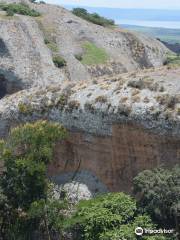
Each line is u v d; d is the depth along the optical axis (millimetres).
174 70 44094
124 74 46000
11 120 47531
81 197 42156
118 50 110688
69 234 39375
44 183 41188
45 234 40688
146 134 39219
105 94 42594
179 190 34188
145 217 35031
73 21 109812
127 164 40750
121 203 36531
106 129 41531
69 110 43938
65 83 47625
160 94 39812
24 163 40375
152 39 128500
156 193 34688
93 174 42906
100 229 35719
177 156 37688
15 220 41188
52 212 40062
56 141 43531
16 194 40781
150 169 38875
